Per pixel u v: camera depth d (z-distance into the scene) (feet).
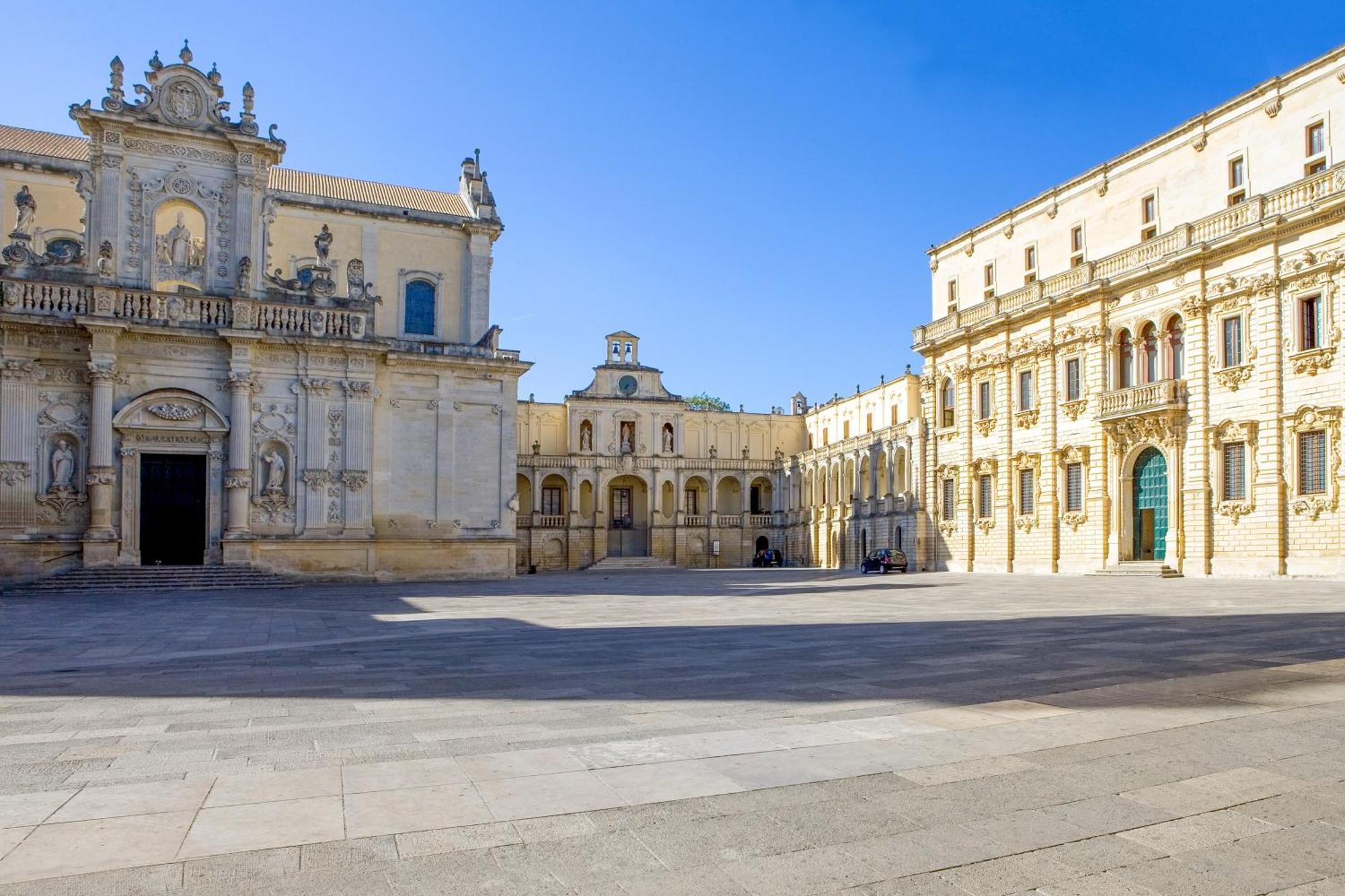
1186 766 23.82
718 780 22.95
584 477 288.92
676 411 301.02
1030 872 17.26
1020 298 181.37
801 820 20.02
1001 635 56.39
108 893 16.15
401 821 19.99
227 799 21.74
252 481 148.46
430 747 27.09
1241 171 142.72
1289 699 31.89
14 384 136.46
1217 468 138.82
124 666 48.19
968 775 23.29
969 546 192.54
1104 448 158.61
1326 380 122.93
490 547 168.04
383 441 161.99
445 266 181.68
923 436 210.38
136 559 140.46
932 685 37.06
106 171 144.87
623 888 16.52
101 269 141.08
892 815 20.34
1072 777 23.02
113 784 23.16
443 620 77.15
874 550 241.76
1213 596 93.76
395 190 195.72
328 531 152.56
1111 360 159.63
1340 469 121.08
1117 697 33.01
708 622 71.10
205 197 151.33
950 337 197.67
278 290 153.89
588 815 20.36
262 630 69.77
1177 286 146.20
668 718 31.07
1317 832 19.19
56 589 129.90
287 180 183.93
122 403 141.38
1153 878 16.96
